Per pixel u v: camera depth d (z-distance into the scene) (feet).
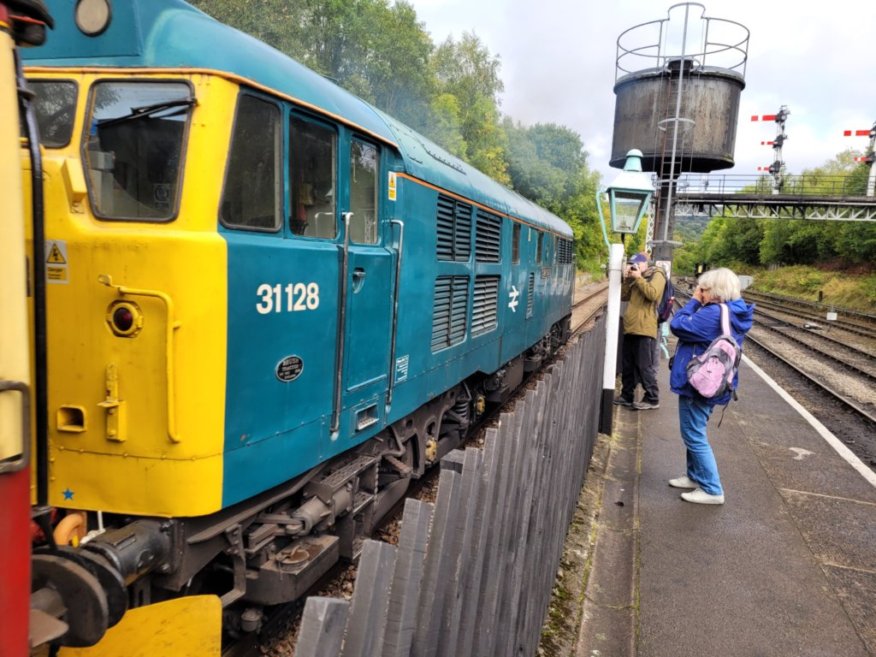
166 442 8.46
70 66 9.17
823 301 130.62
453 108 85.97
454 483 6.23
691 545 14.83
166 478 8.49
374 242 13.75
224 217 9.02
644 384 27.81
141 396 8.46
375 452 14.76
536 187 127.75
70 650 8.16
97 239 8.45
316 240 11.31
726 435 24.22
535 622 10.89
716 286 16.26
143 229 8.64
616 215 24.81
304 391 10.91
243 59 9.43
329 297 11.50
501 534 8.22
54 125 9.23
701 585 13.09
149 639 8.33
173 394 8.36
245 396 9.36
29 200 8.61
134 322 8.36
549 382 11.09
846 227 150.20
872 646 11.23
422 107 72.08
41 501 7.11
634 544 14.82
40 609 6.72
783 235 194.49
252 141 9.57
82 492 8.77
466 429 23.81
